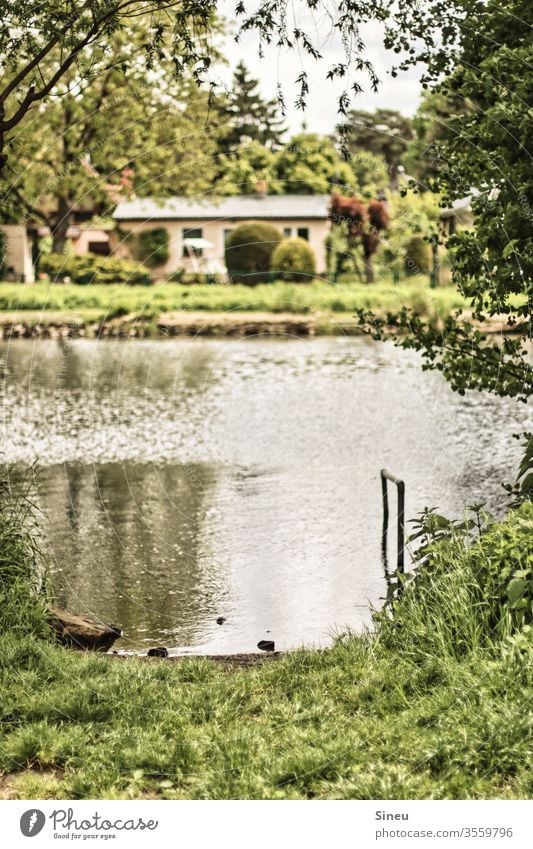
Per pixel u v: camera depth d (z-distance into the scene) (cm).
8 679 458
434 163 769
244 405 1442
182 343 2395
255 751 394
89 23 578
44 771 388
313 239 3200
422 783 361
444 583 486
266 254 3184
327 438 1184
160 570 725
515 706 391
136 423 1312
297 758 380
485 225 694
